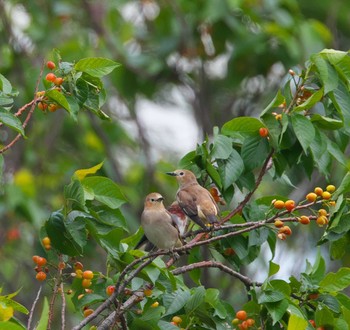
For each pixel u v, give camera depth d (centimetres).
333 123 995
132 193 1844
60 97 907
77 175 929
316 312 929
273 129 991
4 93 913
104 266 1550
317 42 1797
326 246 1775
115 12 2002
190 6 1927
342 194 934
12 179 1759
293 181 1723
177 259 940
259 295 917
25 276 1808
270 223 940
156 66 1895
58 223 915
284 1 1848
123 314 918
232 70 1850
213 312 946
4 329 745
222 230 1034
